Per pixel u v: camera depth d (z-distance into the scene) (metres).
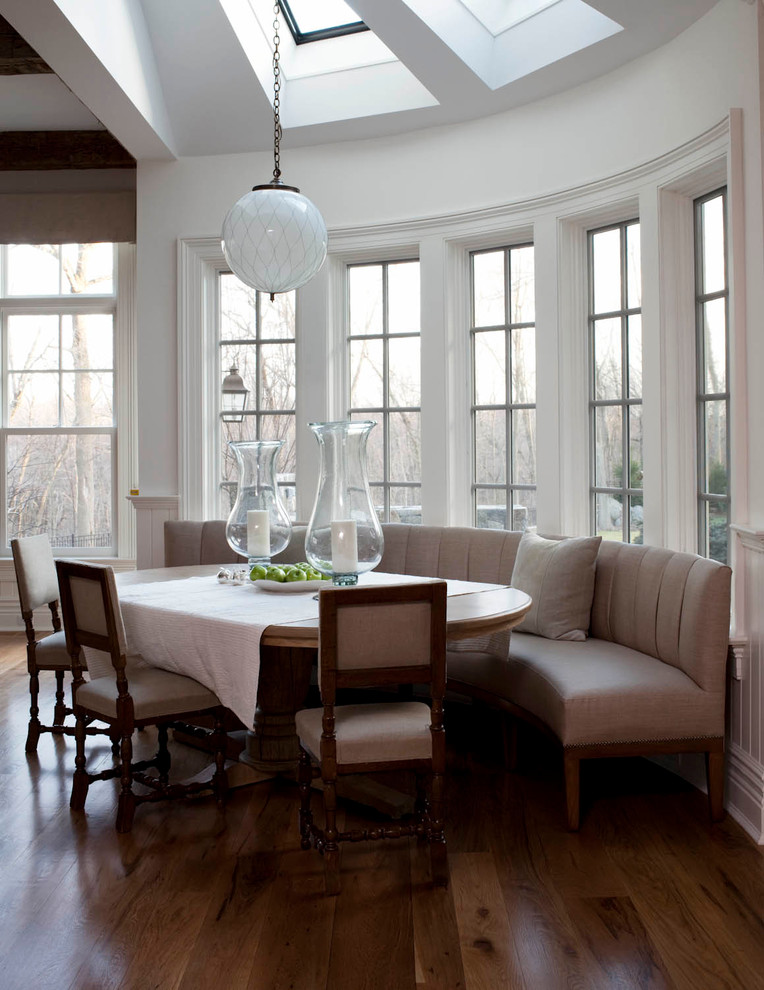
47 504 6.77
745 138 3.19
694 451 3.91
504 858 2.80
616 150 4.12
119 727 2.99
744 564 3.14
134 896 2.55
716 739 3.08
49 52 3.90
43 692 4.90
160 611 3.10
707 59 3.52
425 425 4.94
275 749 3.51
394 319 5.17
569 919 2.41
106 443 6.76
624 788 3.45
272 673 3.48
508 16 4.25
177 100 4.91
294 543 4.59
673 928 2.36
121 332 6.65
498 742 4.06
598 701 3.01
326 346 5.16
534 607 3.89
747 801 3.03
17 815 3.17
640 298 4.14
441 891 2.58
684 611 3.22
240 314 5.42
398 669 2.58
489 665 3.68
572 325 4.50
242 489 3.69
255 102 4.85
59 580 3.21
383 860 2.79
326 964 2.19
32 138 6.05
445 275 4.86
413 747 2.61
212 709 3.21
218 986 2.10
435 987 2.09
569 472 4.50
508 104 4.56
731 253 3.23
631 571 3.71
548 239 4.48
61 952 2.25
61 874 2.69
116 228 6.29
